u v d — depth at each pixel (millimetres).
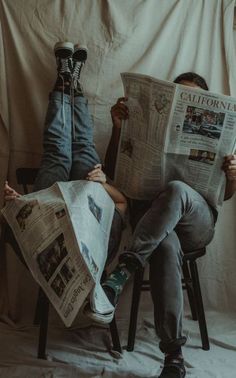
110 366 1435
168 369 1225
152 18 1872
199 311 1585
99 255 1240
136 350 1561
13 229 1348
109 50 1855
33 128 1855
